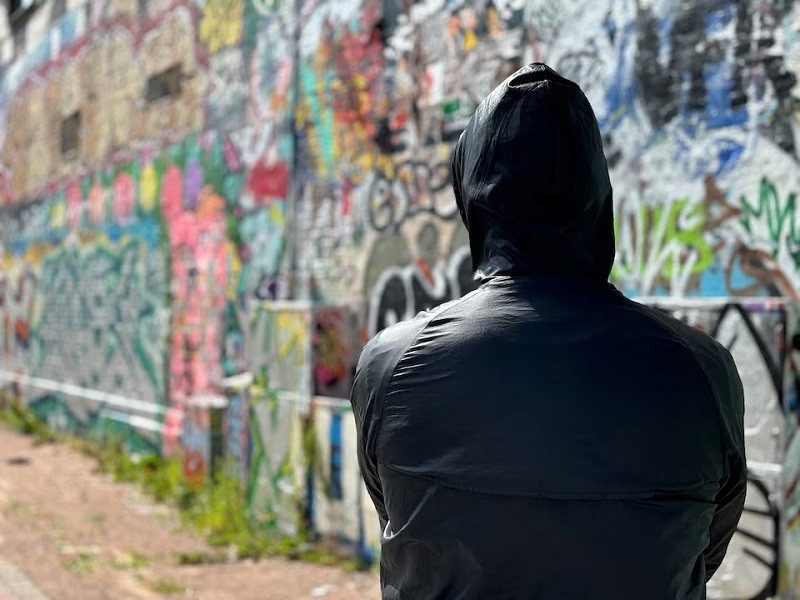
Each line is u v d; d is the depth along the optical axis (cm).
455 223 549
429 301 568
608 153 459
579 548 111
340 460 561
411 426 121
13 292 1395
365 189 630
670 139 429
